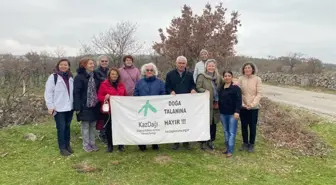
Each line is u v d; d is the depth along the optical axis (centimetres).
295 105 1638
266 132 924
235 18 1434
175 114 722
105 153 718
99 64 750
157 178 604
